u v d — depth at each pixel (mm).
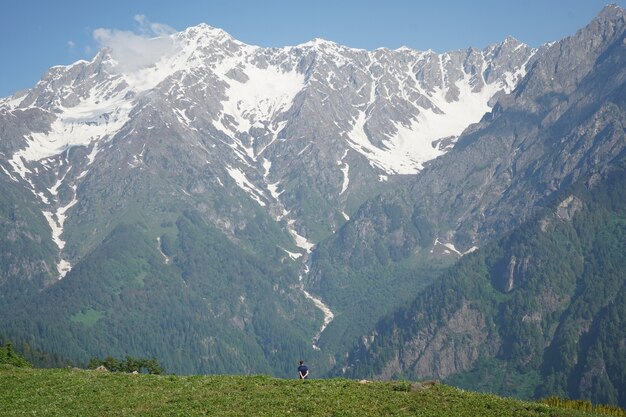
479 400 80250
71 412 77875
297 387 84562
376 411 76938
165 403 80250
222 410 77062
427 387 84875
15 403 81188
